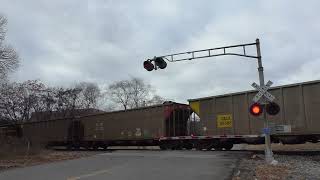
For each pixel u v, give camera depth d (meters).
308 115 25.73
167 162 21.06
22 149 35.03
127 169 18.44
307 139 26.34
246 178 15.07
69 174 17.31
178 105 37.12
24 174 18.14
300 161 21.89
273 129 22.88
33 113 85.88
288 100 26.77
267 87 20.59
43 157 30.75
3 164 25.11
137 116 39.97
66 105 91.75
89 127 46.41
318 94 25.38
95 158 26.19
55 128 51.81
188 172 16.59
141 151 32.50
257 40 22.08
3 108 79.81
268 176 15.56
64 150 45.81
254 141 28.77
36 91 86.81
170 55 24.28
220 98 31.16
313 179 15.24
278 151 28.39
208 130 31.78
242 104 29.61
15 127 59.41
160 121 37.28
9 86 80.94
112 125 43.16
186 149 34.41
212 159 22.17
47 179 15.88
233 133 29.98
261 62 21.83
